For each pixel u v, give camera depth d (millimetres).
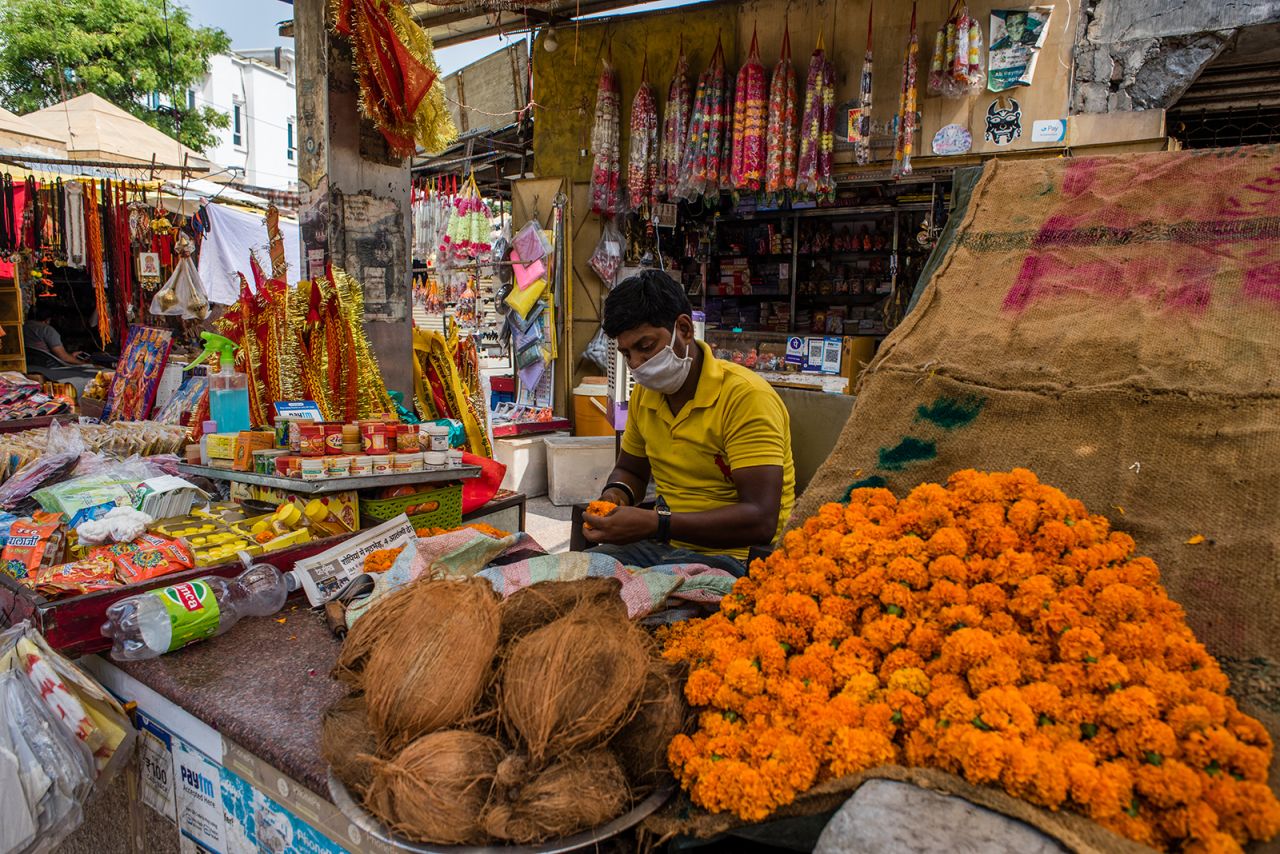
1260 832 871
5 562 2016
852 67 5270
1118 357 1691
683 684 1290
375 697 1130
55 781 1583
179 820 1756
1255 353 1574
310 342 2746
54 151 7098
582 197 6438
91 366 6738
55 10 13938
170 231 6363
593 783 1041
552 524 4590
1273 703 1101
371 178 3287
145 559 1954
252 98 21234
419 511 2537
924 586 1268
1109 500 1473
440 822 1010
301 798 1426
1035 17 4699
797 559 1438
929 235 5797
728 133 5582
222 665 1729
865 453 1771
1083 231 2027
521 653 1121
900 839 877
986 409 1721
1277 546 1277
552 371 6375
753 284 7777
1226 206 1894
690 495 2209
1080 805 904
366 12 3002
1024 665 1096
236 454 2475
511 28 6160
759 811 1008
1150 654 1083
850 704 1090
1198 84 4895
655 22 5879
